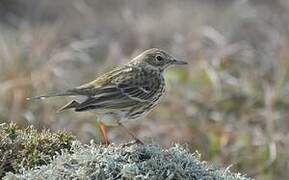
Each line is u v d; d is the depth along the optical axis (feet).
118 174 26.58
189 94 53.26
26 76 51.01
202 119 51.24
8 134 29.53
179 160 27.81
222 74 55.01
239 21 65.98
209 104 52.54
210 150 48.47
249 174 47.50
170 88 53.78
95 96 31.37
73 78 55.16
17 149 28.94
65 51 58.59
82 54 58.23
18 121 46.85
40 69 52.44
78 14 69.10
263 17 67.00
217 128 50.47
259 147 48.91
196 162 28.14
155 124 50.37
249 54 58.39
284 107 52.49
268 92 53.06
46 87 50.47
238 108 52.60
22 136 29.53
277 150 48.83
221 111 52.26
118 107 31.99
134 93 32.65
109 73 33.19
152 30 64.75
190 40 60.75
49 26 65.00
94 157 26.84
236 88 53.83
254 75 55.62
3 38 57.31
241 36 63.93
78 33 64.80
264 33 64.34
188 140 49.08
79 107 30.94
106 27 66.33
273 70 56.80
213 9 69.82
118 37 64.69
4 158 28.22
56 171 26.55
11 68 51.49
